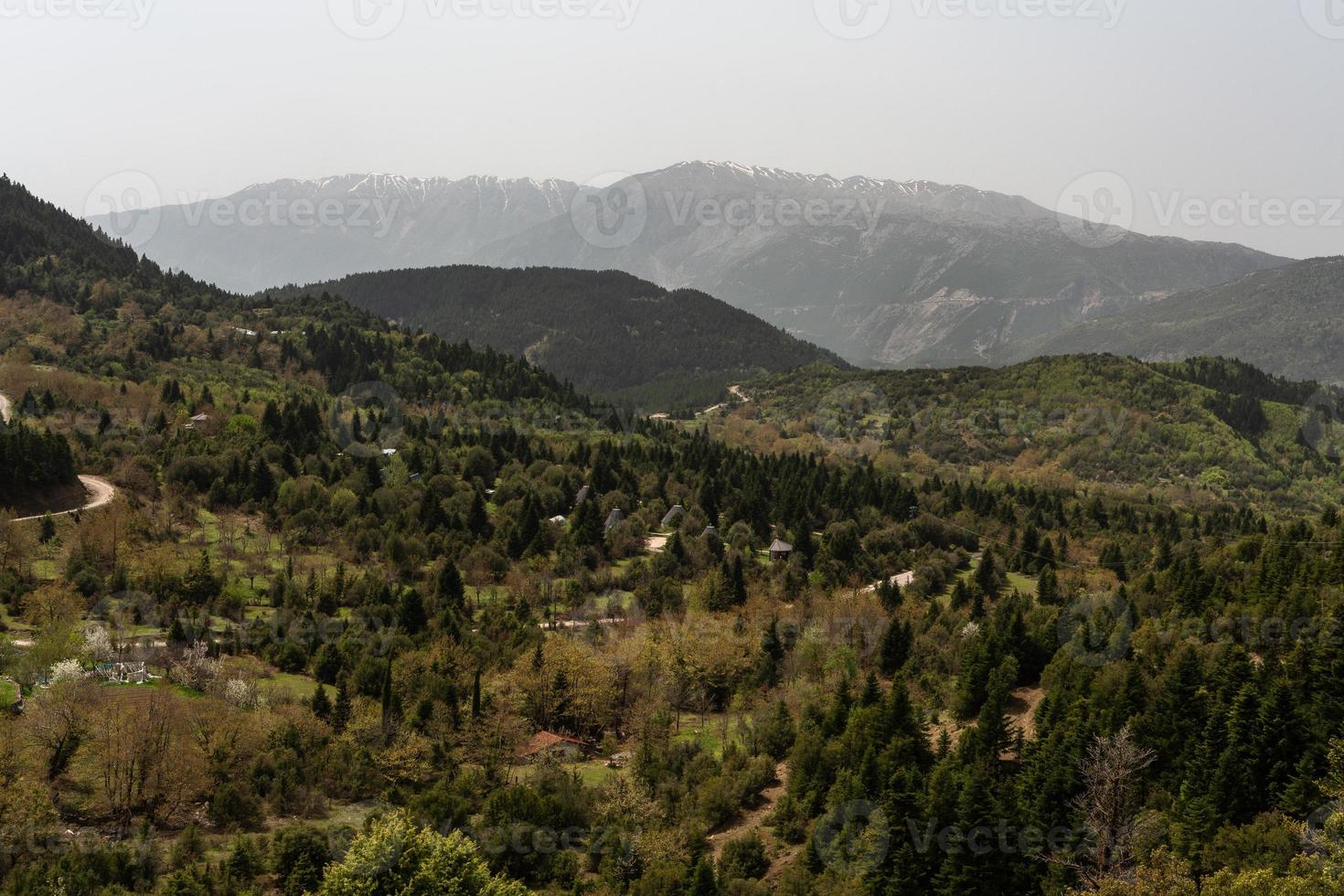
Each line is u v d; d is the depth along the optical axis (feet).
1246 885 222.28
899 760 318.65
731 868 299.58
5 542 483.51
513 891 274.36
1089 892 247.91
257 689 389.39
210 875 284.82
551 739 394.11
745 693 433.89
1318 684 302.25
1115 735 306.76
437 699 394.52
